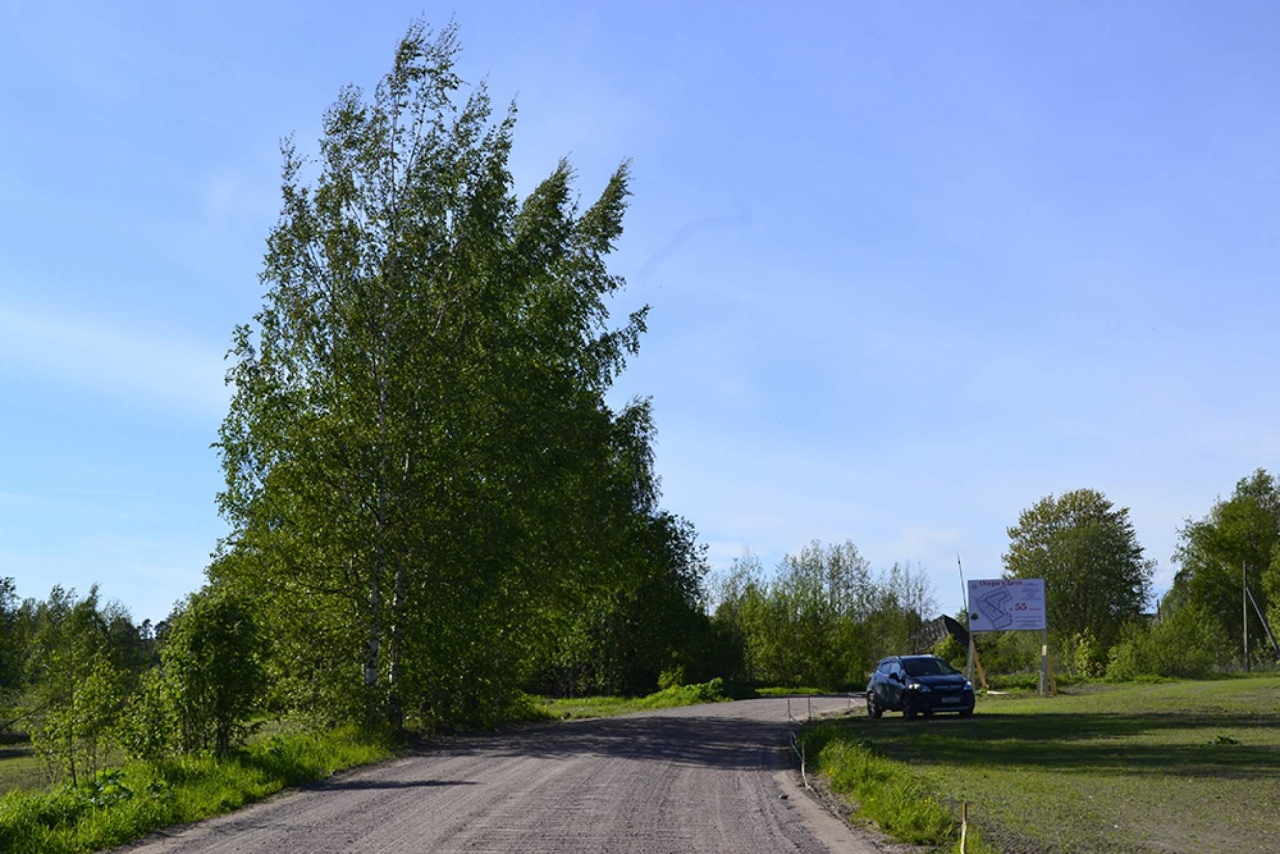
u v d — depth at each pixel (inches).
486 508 1015.6
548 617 1307.8
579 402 1186.0
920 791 527.8
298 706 979.3
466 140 1034.7
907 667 1266.0
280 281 997.2
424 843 407.2
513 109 1055.0
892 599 3865.7
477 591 1000.2
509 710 1363.2
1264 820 454.0
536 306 1140.5
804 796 558.6
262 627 732.7
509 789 583.8
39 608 3385.8
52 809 455.5
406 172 1022.4
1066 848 390.6
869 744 759.1
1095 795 529.7
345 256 992.2
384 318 997.8
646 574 1466.5
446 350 1008.9
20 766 1282.0
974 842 391.9
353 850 394.9
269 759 650.8
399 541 986.1
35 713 952.9
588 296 1197.1
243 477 974.4
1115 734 896.9
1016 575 3417.8
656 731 1073.5
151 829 462.6
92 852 413.7
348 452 973.2
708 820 467.5
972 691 1223.5
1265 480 3486.7
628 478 1382.9
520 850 391.2
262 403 970.1
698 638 2819.9
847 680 2600.9
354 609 986.7
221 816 500.4
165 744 669.9
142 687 703.7
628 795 553.6
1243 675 2159.2
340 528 962.1
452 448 998.4
